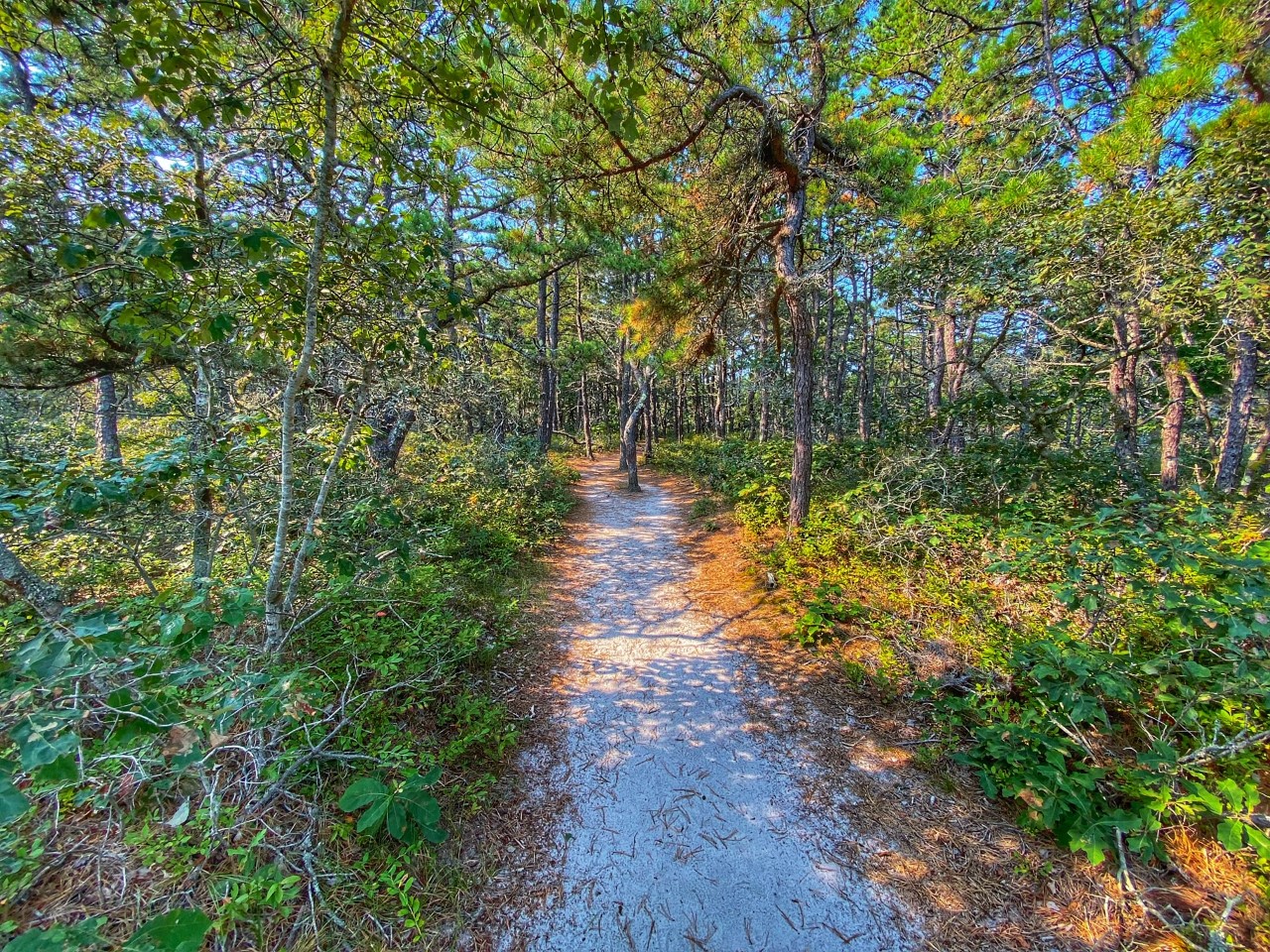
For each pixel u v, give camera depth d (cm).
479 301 654
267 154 377
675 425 3088
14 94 392
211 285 265
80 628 147
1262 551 278
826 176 639
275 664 278
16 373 371
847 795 308
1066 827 254
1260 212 410
